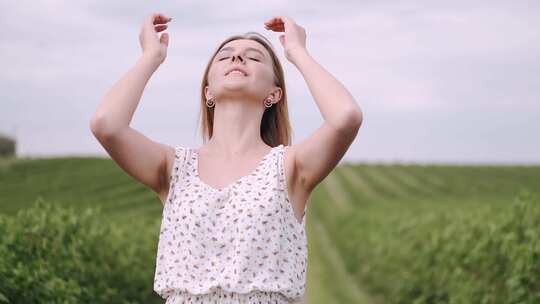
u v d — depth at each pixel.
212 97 3.28
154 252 12.67
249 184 2.96
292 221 2.98
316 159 2.94
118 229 12.75
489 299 9.47
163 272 2.92
